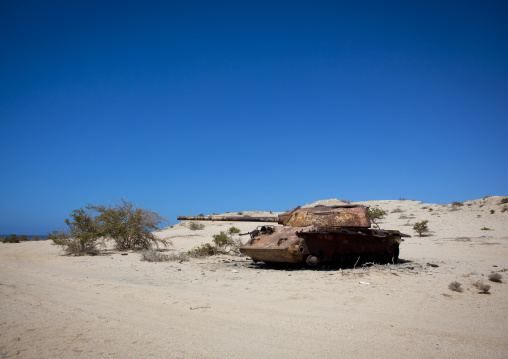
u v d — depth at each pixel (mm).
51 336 5234
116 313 6621
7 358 4383
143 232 22500
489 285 9133
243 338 5305
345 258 13523
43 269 13242
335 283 9758
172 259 16453
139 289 8969
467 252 17812
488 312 6766
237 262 15484
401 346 4980
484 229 26781
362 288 9016
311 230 12500
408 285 9297
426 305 7293
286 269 12938
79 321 6020
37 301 7430
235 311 6855
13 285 9336
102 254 19875
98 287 9227
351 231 13039
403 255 17250
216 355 4625
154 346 4918
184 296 8172
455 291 8492
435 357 4590
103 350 4738
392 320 6262
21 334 5285
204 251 18703
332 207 14977
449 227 29094
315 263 12328
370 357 4582
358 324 6012
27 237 40344
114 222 22031
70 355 4543
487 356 4637
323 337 5355
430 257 16312
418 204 43750
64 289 8930
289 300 7840
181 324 5988
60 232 20000
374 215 35781
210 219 16328
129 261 16156
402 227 30453
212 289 9109
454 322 6148
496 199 39156
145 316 6453
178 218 16688
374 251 14422
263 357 4574
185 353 4680
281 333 5539
